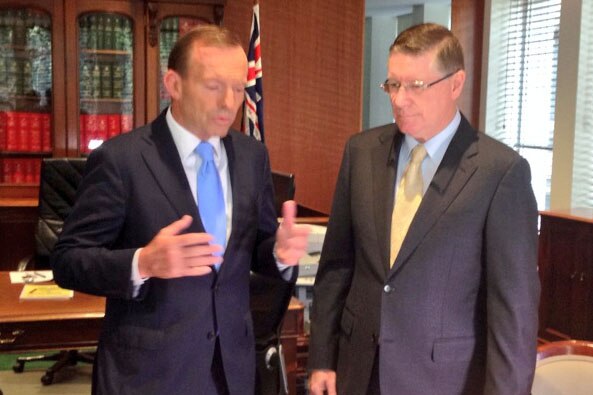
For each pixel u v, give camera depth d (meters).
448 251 1.56
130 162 1.45
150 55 4.46
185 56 1.40
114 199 1.43
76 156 4.47
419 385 1.58
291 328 2.43
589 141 4.09
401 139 1.68
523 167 1.57
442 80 1.54
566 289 3.71
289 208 1.50
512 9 4.76
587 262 3.57
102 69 4.50
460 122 1.64
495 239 1.54
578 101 4.04
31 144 4.49
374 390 1.63
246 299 1.56
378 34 7.54
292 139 5.08
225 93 1.39
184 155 1.49
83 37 4.43
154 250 1.29
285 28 4.97
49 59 4.42
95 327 2.37
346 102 5.11
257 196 1.57
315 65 5.05
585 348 1.83
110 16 4.45
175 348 1.43
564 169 4.12
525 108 4.68
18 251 4.28
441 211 1.56
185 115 1.45
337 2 5.03
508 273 1.52
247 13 4.91
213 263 1.30
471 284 1.58
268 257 1.56
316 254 3.04
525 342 1.52
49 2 4.33
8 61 4.39
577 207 4.03
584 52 4.02
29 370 3.74
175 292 1.44
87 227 1.42
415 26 1.59
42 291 2.56
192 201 1.46
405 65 1.53
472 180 1.56
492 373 1.52
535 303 1.55
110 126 4.55
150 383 1.44
